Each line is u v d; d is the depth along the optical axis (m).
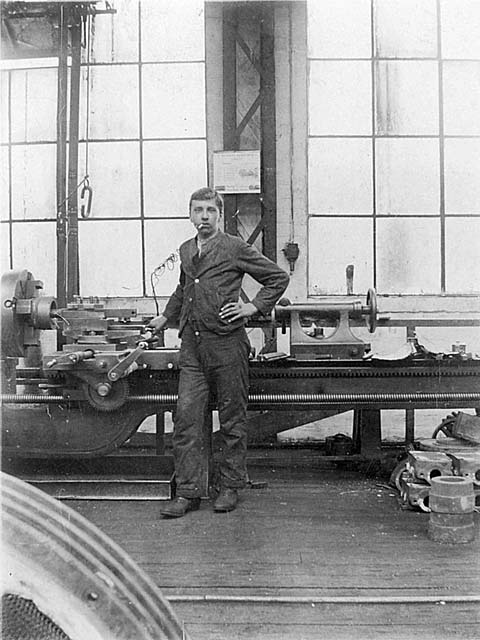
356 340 3.88
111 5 5.73
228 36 5.66
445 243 5.81
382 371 3.78
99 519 3.22
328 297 5.77
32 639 1.09
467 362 3.81
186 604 2.28
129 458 3.81
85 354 3.29
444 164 5.79
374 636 2.07
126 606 1.14
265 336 5.55
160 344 4.26
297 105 5.74
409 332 4.64
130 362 3.26
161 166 5.85
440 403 3.81
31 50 5.82
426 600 2.29
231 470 3.43
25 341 3.66
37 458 3.76
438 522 2.93
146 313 5.82
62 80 5.57
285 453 4.97
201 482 3.44
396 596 2.32
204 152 5.83
